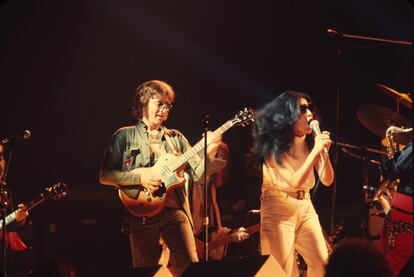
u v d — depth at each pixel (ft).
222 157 27.30
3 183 22.65
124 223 19.57
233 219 31.07
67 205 29.40
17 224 24.52
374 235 25.52
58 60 37.19
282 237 17.93
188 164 20.12
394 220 15.88
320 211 36.42
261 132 18.63
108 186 32.40
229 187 36.32
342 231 32.86
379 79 35.81
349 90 37.06
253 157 18.92
